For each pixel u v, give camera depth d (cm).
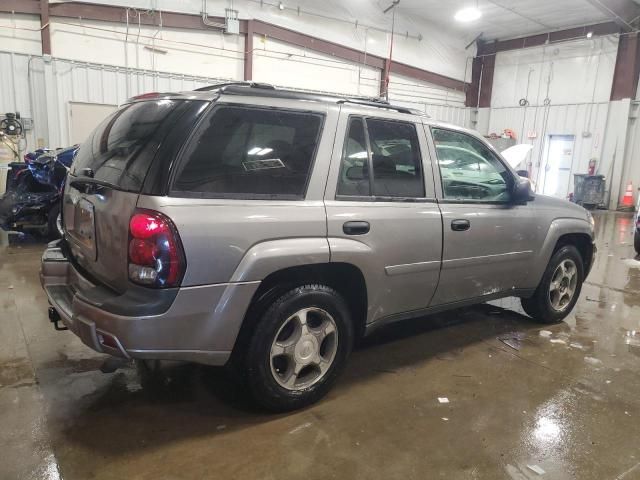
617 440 249
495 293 363
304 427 249
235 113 235
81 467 211
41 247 634
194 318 216
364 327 287
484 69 1669
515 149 897
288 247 237
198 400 271
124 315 204
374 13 1355
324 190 257
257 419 254
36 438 230
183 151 216
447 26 1514
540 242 380
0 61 909
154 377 296
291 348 254
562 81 1498
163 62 1070
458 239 318
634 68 1347
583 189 1408
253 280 228
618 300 506
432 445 238
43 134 962
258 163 238
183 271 209
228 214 222
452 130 330
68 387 279
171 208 208
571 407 280
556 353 358
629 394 298
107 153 254
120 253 219
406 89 1502
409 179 299
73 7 955
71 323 224
